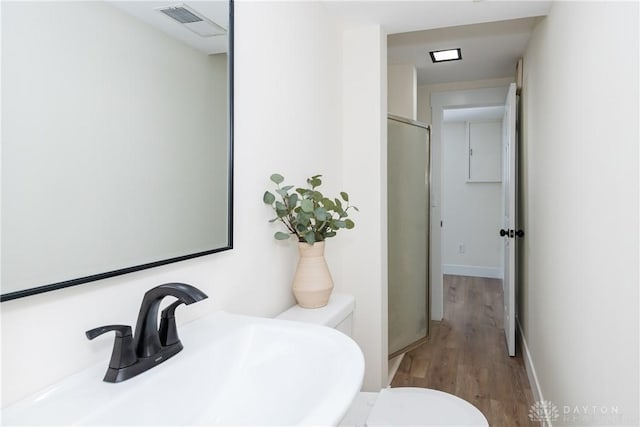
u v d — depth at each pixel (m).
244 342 0.98
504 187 3.44
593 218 1.21
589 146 1.25
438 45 2.78
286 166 1.51
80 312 0.73
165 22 0.91
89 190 0.73
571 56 1.48
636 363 0.88
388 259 2.71
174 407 0.77
